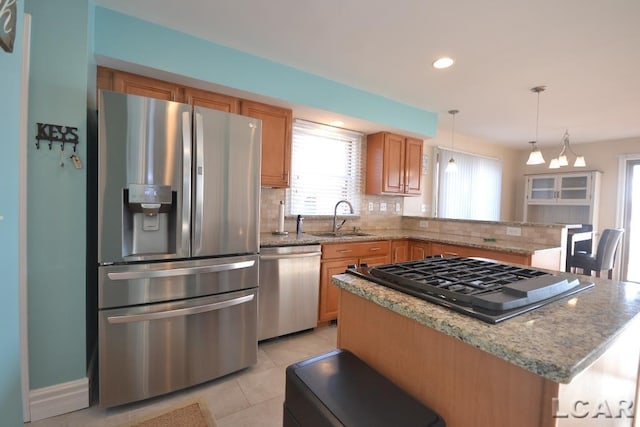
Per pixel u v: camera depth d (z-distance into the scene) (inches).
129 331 65.9
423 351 32.9
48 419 63.1
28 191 60.7
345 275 46.1
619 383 34.8
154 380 68.6
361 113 122.4
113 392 65.0
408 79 111.3
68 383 65.6
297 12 74.4
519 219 235.3
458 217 195.6
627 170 191.5
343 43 88.1
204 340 74.4
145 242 70.8
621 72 100.6
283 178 111.3
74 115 64.1
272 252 97.0
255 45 90.2
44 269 62.7
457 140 195.3
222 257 76.3
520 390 25.3
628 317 30.9
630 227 189.6
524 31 78.8
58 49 62.4
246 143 78.6
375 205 156.9
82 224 65.9
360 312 41.4
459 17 74.0
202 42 87.1
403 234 136.9
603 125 163.0
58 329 64.4
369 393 31.7
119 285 64.4
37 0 60.7
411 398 31.3
